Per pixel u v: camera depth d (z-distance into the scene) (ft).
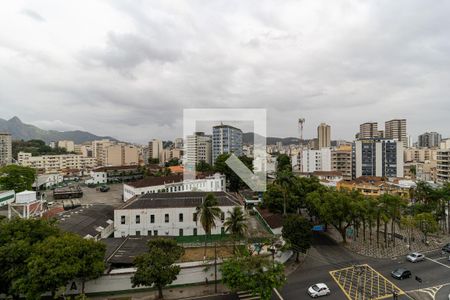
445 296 126.21
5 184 313.32
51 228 138.10
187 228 203.92
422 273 149.69
